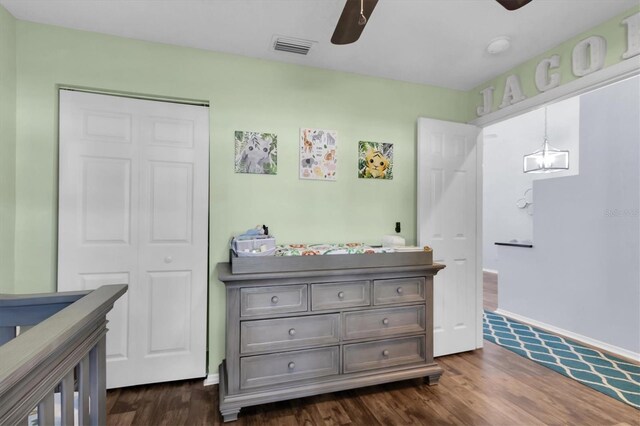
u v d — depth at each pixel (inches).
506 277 152.8
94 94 80.4
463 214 111.0
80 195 79.4
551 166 171.2
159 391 82.3
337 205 99.5
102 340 41.2
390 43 83.9
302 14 72.6
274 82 93.5
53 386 28.7
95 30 79.5
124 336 82.2
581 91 78.6
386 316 83.7
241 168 90.4
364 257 82.4
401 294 85.1
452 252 109.0
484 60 92.9
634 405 77.3
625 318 108.0
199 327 87.5
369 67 97.6
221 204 88.8
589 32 77.0
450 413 74.1
